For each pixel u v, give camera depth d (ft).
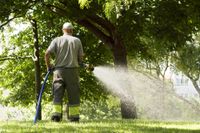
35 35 85.87
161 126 35.58
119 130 29.45
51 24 99.91
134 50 93.71
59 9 80.38
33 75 115.55
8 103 119.24
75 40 37.52
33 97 116.57
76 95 37.35
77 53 37.60
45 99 114.52
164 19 78.23
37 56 85.15
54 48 37.27
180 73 162.50
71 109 37.35
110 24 79.87
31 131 28.37
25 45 117.29
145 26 79.56
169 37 80.64
